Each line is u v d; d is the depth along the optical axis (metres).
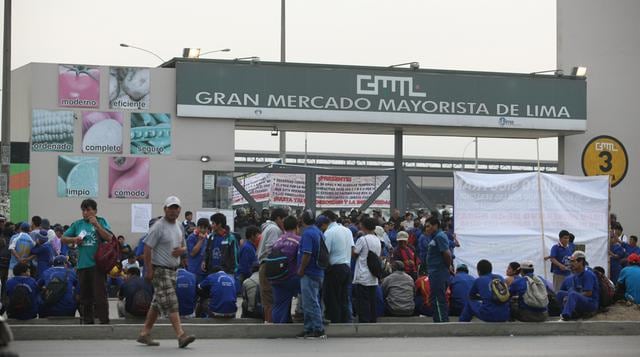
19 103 28.36
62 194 27.23
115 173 27.48
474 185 21.12
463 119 29.75
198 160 27.97
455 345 14.69
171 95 27.98
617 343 15.22
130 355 13.01
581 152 31.47
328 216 16.70
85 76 27.45
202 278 19.17
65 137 27.30
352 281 17.70
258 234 19.67
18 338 14.77
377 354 13.44
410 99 29.39
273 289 16.06
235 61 28.25
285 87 28.55
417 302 18.00
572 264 17.50
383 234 22.17
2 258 21.84
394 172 30.00
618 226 23.50
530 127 30.30
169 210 13.69
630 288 18.22
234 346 14.24
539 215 21.27
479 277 16.69
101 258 15.38
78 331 14.93
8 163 25.17
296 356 13.10
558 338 15.95
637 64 31.81
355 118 28.97
